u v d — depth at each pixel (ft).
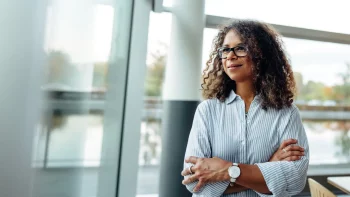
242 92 3.46
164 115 6.34
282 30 7.83
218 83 3.58
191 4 6.21
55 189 3.16
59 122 3.14
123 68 4.66
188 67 6.18
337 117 8.50
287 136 3.15
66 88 3.23
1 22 2.15
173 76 6.25
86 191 4.01
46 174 2.90
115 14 4.38
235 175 2.86
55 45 2.84
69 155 3.47
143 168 7.25
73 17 3.23
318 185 4.51
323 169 8.38
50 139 2.95
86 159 3.95
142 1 4.86
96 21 3.87
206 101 3.58
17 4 2.23
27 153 2.45
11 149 2.31
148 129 7.24
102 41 4.08
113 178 4.58
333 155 8.48
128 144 4.75
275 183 2.84
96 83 4.02
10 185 2.33
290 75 3.60
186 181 3.14
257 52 3.31
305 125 8.25
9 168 2.31
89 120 3.94
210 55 3.78
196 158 3.14
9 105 2.26
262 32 3.43
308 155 3.18
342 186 5.86
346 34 8.31
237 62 3.27
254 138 3.14
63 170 3.34
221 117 3.34
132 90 4.78
